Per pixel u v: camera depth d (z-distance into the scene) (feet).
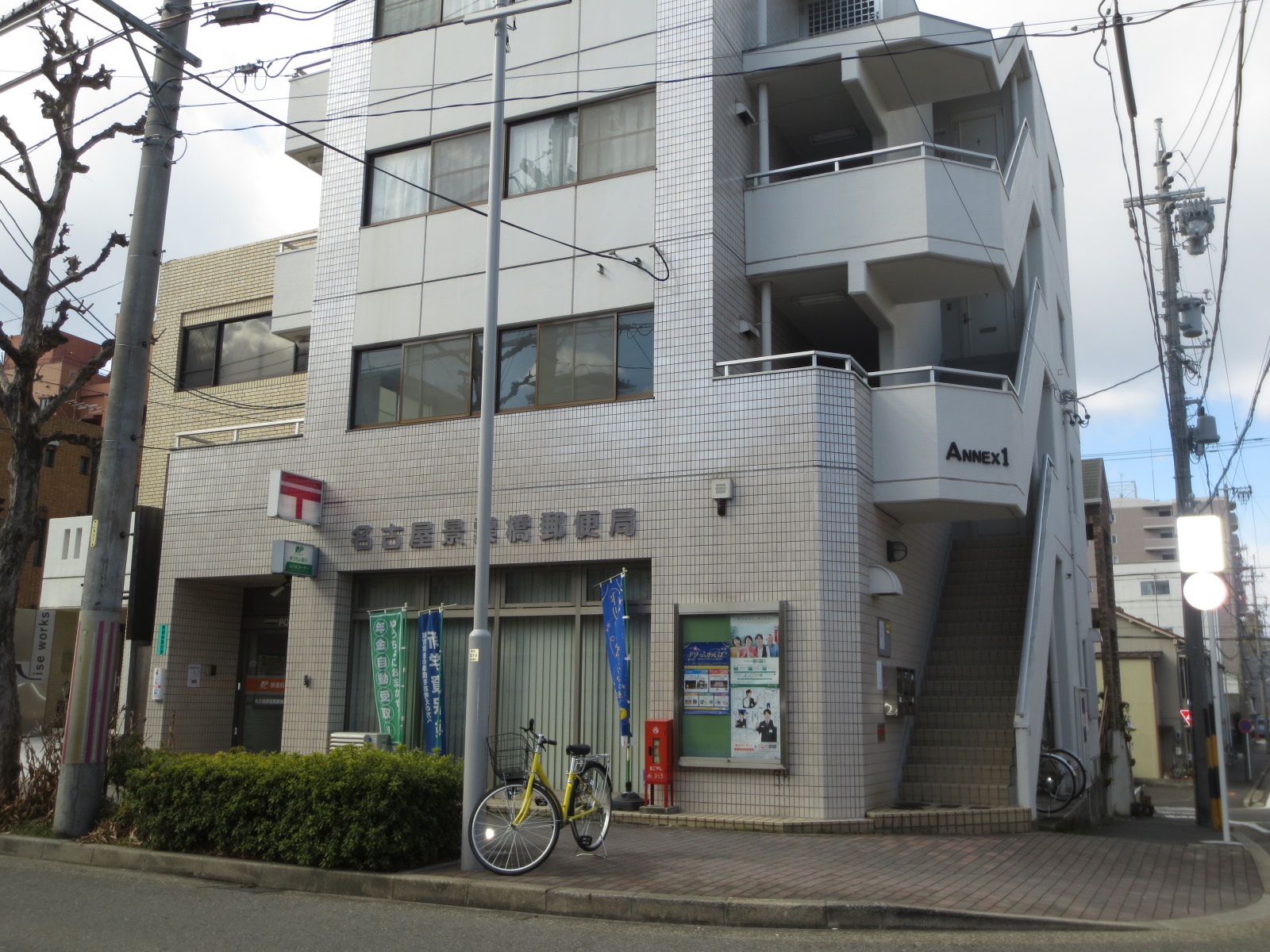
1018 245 49.55
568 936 22.40
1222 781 41.34
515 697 43.91
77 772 33.76
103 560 34.99
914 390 41.73
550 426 44.55
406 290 49.37
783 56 47.21
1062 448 65.00
